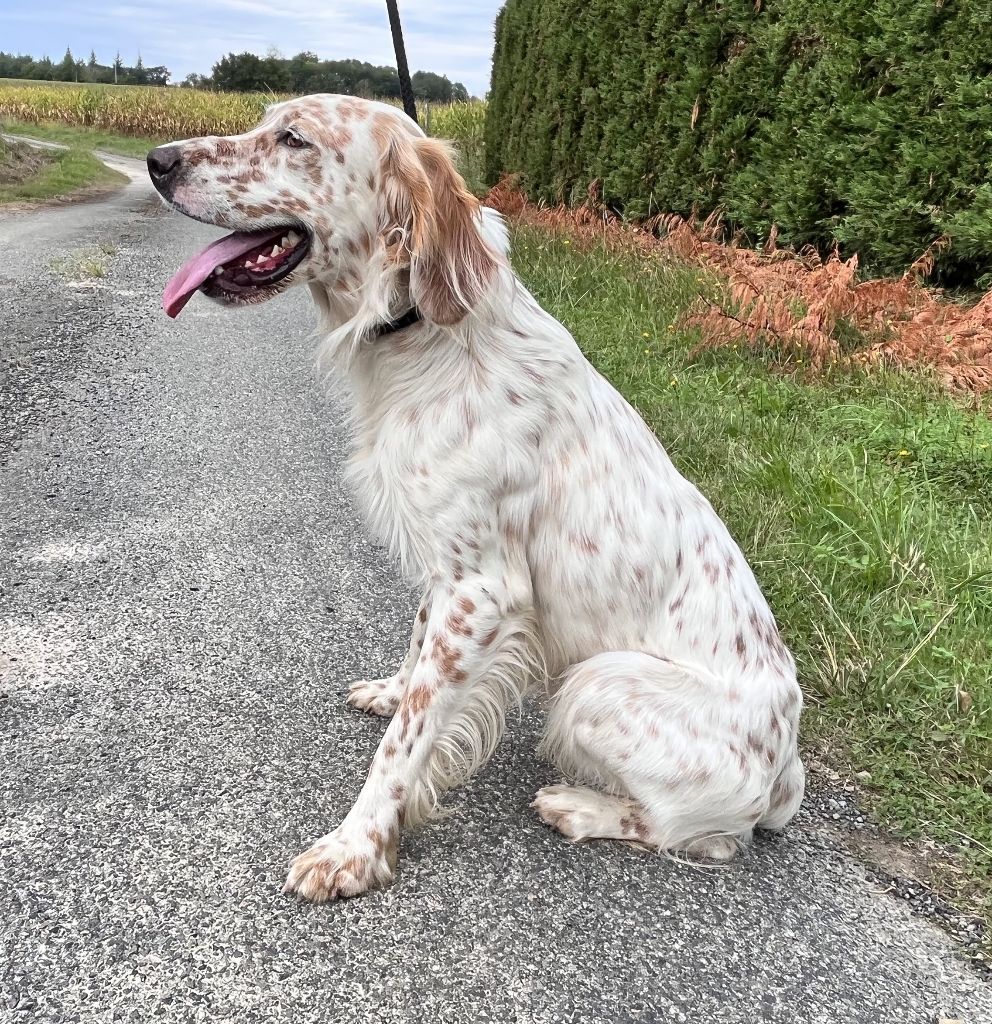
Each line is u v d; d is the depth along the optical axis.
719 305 6.84
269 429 5.09
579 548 2.34
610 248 9.16
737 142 9.00
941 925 2.18
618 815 2.35
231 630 3.12
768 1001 1.91
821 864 2.36
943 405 5.40
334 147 2.35
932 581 3.54
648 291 7.71
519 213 11.66
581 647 2.43
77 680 2.75
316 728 2.66
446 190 2.31
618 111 11.06
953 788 2.61
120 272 9.10
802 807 2.58
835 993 1.95
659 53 10.09
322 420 5.29
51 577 3.33
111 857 2.10
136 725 2.58
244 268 2.44
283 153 2.37
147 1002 1.74
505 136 15.87
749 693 2.28
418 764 2.24
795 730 2.38
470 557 2.29
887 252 7.30
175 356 6.37
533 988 1.87
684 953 2.01
